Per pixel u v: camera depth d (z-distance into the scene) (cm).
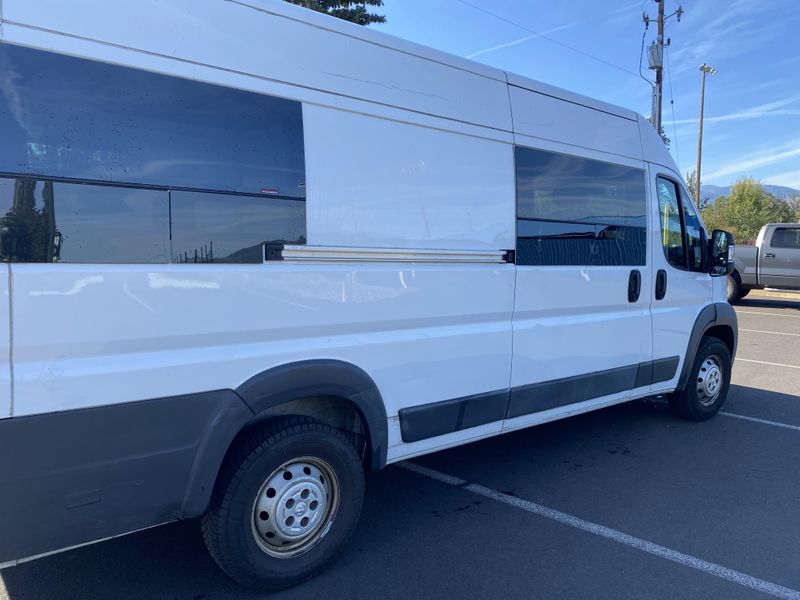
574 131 436
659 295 509
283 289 282
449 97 354
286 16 288
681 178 543
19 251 217
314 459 298
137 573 312
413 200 335
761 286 1634
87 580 305
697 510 394
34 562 320
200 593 294
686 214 544
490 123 376
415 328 341
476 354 371
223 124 266
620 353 476
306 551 301
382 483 436
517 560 329
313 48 297
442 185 348
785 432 561
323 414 328
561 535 358
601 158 456
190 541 346
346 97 307
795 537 360
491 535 358
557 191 420
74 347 228
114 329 236
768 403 665
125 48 241
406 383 337
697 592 303
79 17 231
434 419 351
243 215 271
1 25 216
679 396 580
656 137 520
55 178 225
